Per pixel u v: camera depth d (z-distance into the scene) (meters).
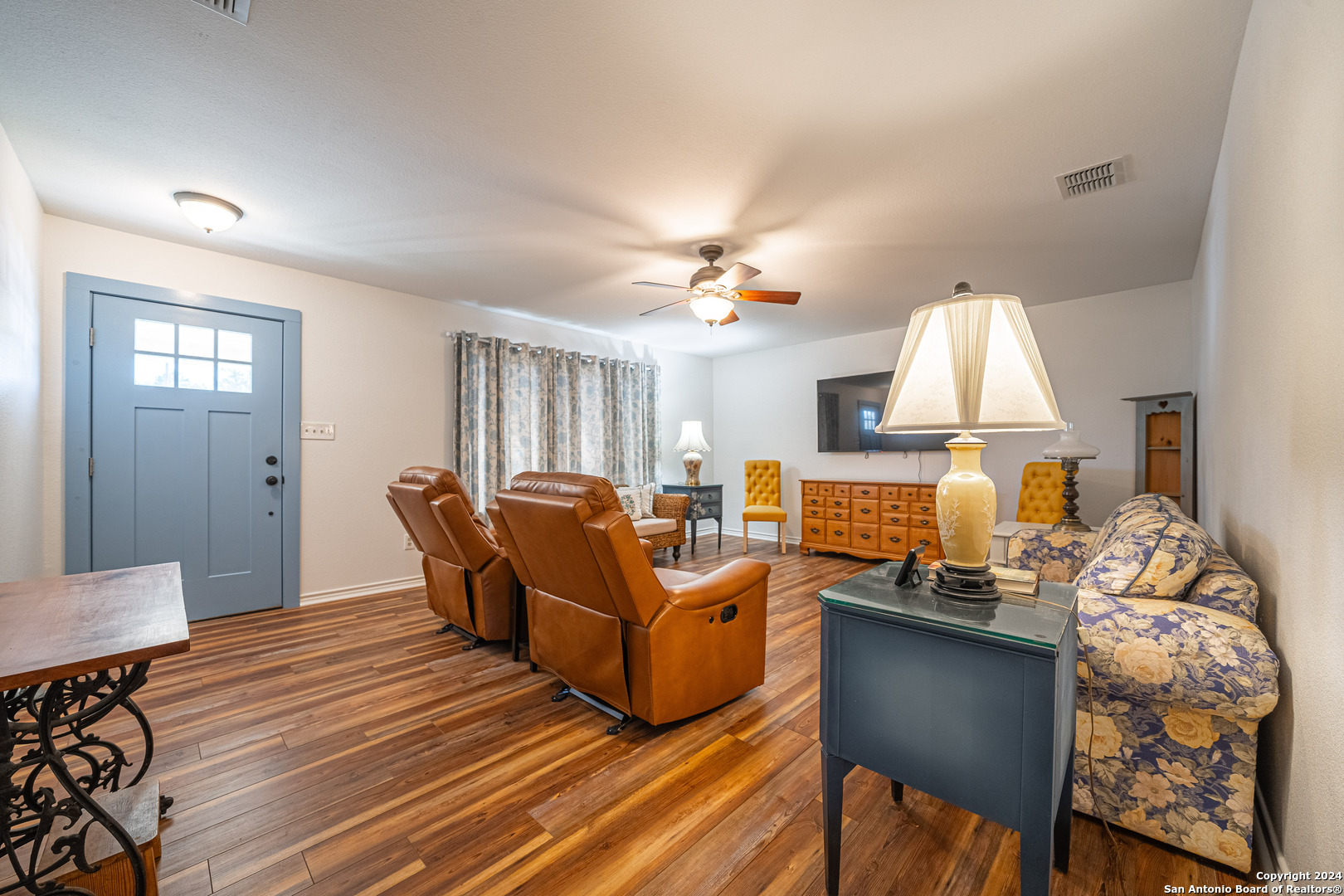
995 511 1.20
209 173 2.34
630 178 2.36
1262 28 1.33
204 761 1.79
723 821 1.50
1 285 2.05
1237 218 1.79
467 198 2.55
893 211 2.66
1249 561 1.69
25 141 2.10
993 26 1.50
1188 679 1.25
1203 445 3.12
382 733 1.98
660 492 6.08
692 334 5.56
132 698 2.26
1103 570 1.50
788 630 3.13
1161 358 3.86
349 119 1.95
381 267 3.56
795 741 1.93
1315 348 1.01
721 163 2.23
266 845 1.40
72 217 2.80
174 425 3.18
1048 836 0.93
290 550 3.59
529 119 1.94
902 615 1.08
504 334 4.77
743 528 6.60
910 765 1.08
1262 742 1.44
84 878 1.09
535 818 1.51
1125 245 3.10
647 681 1.90
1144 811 1.39
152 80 1.74
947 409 1.08
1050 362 4.38
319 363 3.72
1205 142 2.05
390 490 3.00
